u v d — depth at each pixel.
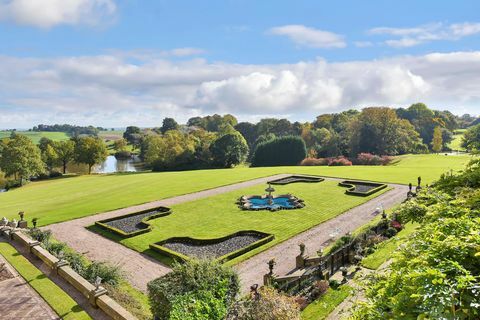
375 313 5.64
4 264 17.88
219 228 27.86
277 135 123.25
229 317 11.16
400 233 23.08
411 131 91.12
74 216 32.59
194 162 88.81
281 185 46.72
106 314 13.20
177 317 11.11
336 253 19.03
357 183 45.66
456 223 6.93
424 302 4.66
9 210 37.41
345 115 128.75
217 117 159.62
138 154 124.81
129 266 21.28
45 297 14.52
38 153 74.38
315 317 13.71
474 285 4.69
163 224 29.50
